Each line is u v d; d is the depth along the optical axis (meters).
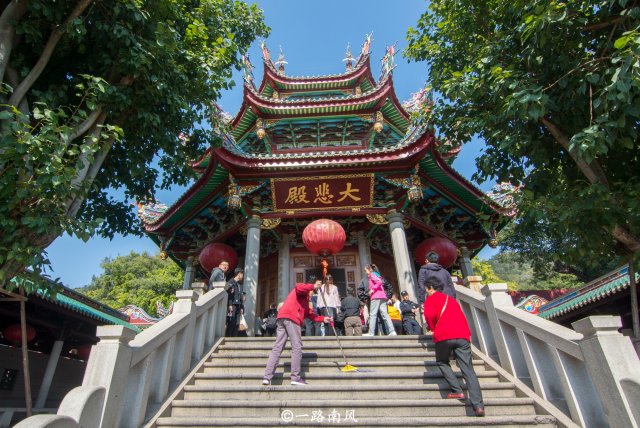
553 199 7.57
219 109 13.84
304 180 13.99
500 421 4.82
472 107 9.98
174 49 8.48
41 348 18.05
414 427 4.88
